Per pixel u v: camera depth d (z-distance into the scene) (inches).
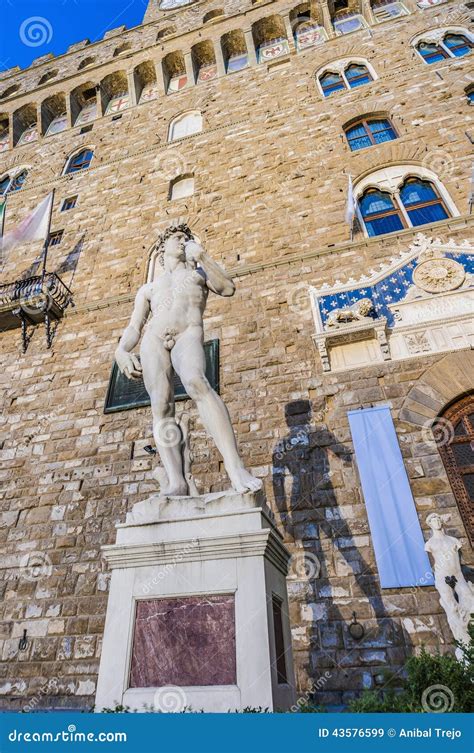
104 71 853.8
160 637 142.3
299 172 530.9
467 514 285.4
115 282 526.0
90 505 362.3
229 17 804.0
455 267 375.9
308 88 632.4
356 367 360.5
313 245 457.7
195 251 214.7
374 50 647.8
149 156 662.5
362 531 293.1
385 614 263.3
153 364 197.3
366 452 319.9
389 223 463.5
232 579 143.3
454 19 648.4
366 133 552.7
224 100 685.9
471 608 235.0
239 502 159.2
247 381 382.0
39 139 836.6
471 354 335.6
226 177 569.9
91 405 425.7
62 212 646.5
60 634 310.0
